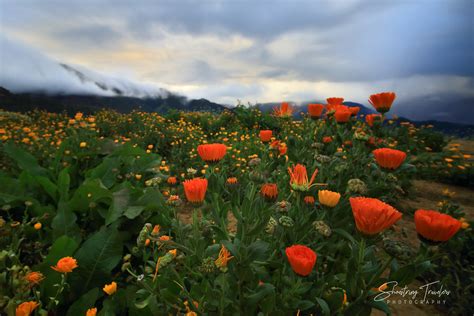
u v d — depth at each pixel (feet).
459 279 8.32
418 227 3.18
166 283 5.24
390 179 6.02
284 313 3.75
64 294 6.09
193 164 20.01
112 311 5.52
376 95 7.30
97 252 6.55
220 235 4.73
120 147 13.12
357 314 3.49
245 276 3.74
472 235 9.27
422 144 24.95
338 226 4.91
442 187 19.29
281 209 4.48
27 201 8.16
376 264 3.84
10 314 3.83
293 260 3.48
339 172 6.45
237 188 4.86
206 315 4.07
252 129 32.27
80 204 8.62
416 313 7.63
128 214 7.87
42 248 7.40
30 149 15.53
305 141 8.25
